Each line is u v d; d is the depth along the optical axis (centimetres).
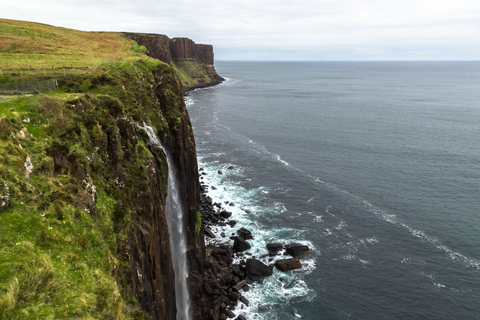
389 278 4419
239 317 3694
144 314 1775
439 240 5197
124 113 2855
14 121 1875
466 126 12750
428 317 3844
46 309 1155
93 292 1324
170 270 2969
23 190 1501
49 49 6512
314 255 4853
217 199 6456
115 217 2077
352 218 5828
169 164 4153
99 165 2233
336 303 4041
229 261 4644
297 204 6316
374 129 12250
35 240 1367
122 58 5559
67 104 2355
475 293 4156
